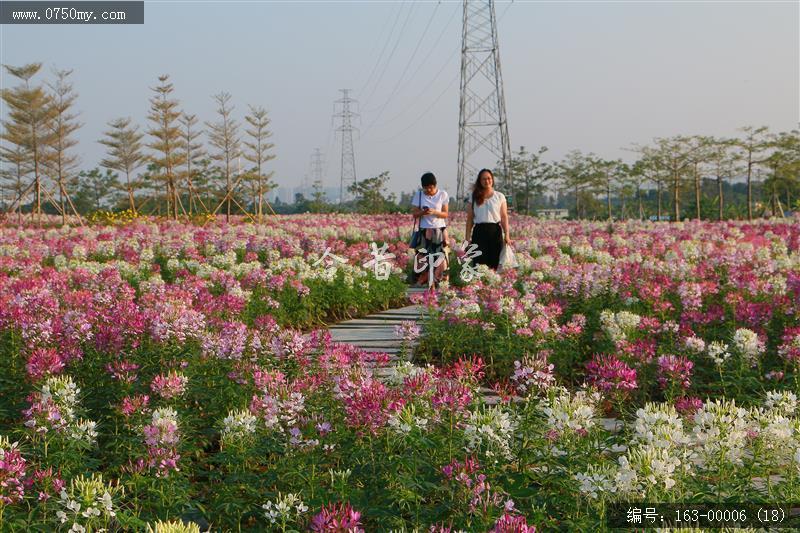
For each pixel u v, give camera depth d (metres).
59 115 52.59
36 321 6.37
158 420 4.05
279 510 3.44
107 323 6.52
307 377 5.20
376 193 68.88
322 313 10.62
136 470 3.91
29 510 3.61
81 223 33.69
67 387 4.42
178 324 6.15
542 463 4.02
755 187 63.88
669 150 57.25
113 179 102.88
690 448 3.88
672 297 9.18
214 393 5.49
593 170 77.25
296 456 4.09
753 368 6.54
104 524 3.38
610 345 7.16
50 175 54.50
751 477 3.81
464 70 45.84
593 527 3.32
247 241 16.53
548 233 20.23
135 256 13.77
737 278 9.59
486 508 3.29
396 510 3.63
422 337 8.41
